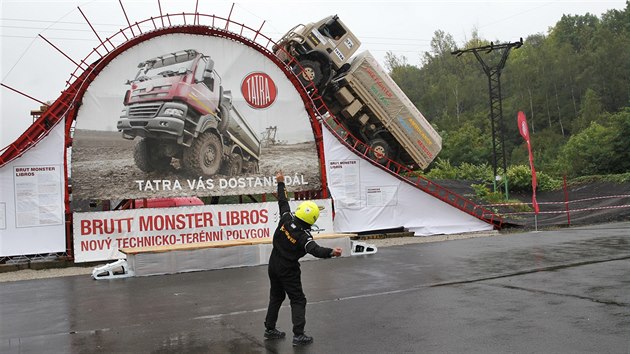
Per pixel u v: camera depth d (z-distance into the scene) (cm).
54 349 656
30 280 1267
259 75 1811
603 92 8062
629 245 1388
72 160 1573
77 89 1595
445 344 620
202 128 1720
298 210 668
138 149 1644
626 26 9938
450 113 9556
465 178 4038
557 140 7394
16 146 1502
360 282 1036
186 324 756
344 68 2223
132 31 1638
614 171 4341
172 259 1255
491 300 831
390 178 1964
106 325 768
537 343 607
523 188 3631
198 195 1708
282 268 653
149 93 1662
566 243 1486
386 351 605
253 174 1788
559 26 10744
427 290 932
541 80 8425
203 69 1733
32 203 1503
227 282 1096
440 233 2008
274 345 642
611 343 595
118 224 1547
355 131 2300
